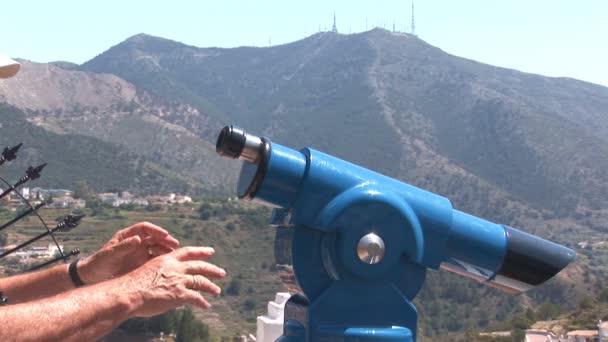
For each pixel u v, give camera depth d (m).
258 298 66.56
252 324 58.69
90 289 2.01
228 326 57.09
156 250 2.79
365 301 2.49
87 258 2.82
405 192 2.57
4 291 2.84
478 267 2.69
